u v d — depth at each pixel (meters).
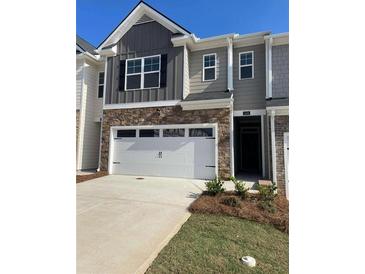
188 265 3.17
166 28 11.12
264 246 3.84
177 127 10.38
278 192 7.94
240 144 13.07
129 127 11.20
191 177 9.99
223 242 3.90
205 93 10.85
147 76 11.17
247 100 10.56
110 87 11.78
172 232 4.24
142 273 2.95
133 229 4.33
